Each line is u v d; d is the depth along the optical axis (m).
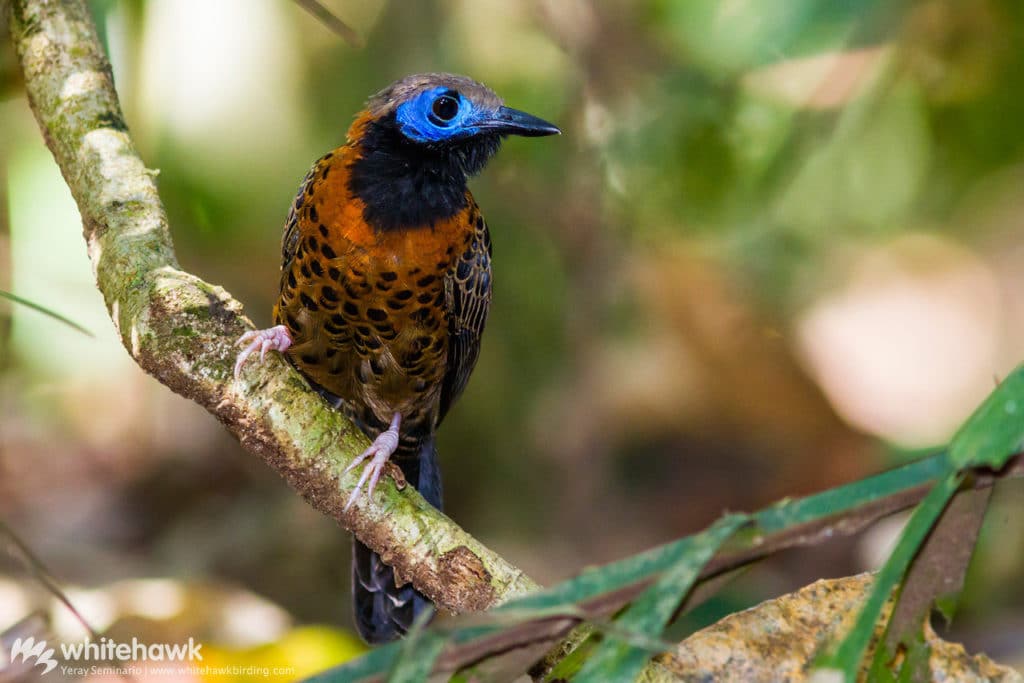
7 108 12.07
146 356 6.02
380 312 8.38
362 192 8.09
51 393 14.19
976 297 17.55
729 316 13.68
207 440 14.63
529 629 4.57
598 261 12.71
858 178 13.92
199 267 13.35
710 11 11.62
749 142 11.73
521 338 13.09
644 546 13.13
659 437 13.86
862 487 4.55
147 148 11.05
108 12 8.61
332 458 6.14
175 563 12.98
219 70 10.89
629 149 11.85
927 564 4.83
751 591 11.69
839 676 4.50
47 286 12.73
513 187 12.43
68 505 13.99
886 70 11.52
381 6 11.58
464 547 6.05
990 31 11.62
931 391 16.19
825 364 15.52
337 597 12.94
